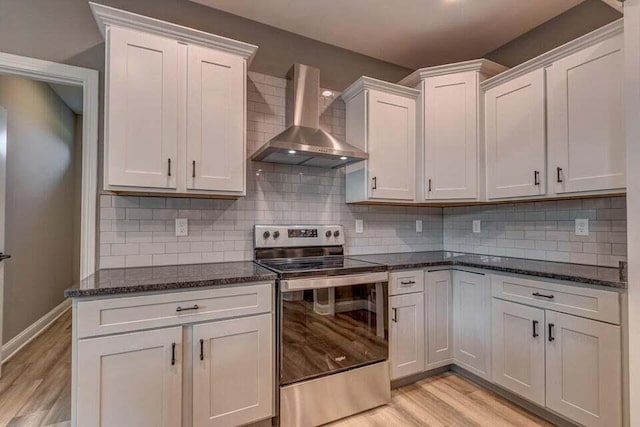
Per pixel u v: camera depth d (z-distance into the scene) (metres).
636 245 1.46
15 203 2.96
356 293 2.06
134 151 1.78
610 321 1.61
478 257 2.67
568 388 1.77
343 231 2.72
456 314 2.45
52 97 3.81
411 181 2.62
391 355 2.20
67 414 1.98
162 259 2.12
